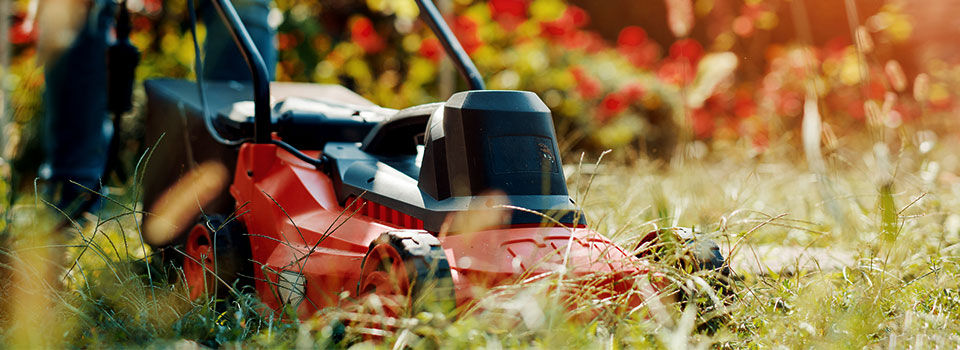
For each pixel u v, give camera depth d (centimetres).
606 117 603
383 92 604
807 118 340
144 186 358
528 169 293
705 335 282
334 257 297
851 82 588
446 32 321
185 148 346
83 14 359
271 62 370
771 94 591
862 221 346
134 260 314
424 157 296
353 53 636
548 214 292
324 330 276
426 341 274
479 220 287
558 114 597
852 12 331
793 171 444
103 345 283
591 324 278
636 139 606
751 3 603
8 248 315
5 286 300
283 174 317
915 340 281
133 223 369
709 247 297
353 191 306
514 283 281
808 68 342
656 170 436
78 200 363
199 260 316
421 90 602
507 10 591
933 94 539
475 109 291
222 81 366
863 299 293
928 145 378
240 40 319
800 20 345
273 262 306
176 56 621
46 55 345
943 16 537
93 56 373
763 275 313
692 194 362
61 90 370
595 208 379
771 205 393
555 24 614
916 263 314
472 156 290
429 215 290
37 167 394
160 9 621
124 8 359
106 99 378
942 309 298
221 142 328
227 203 334
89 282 311
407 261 277
